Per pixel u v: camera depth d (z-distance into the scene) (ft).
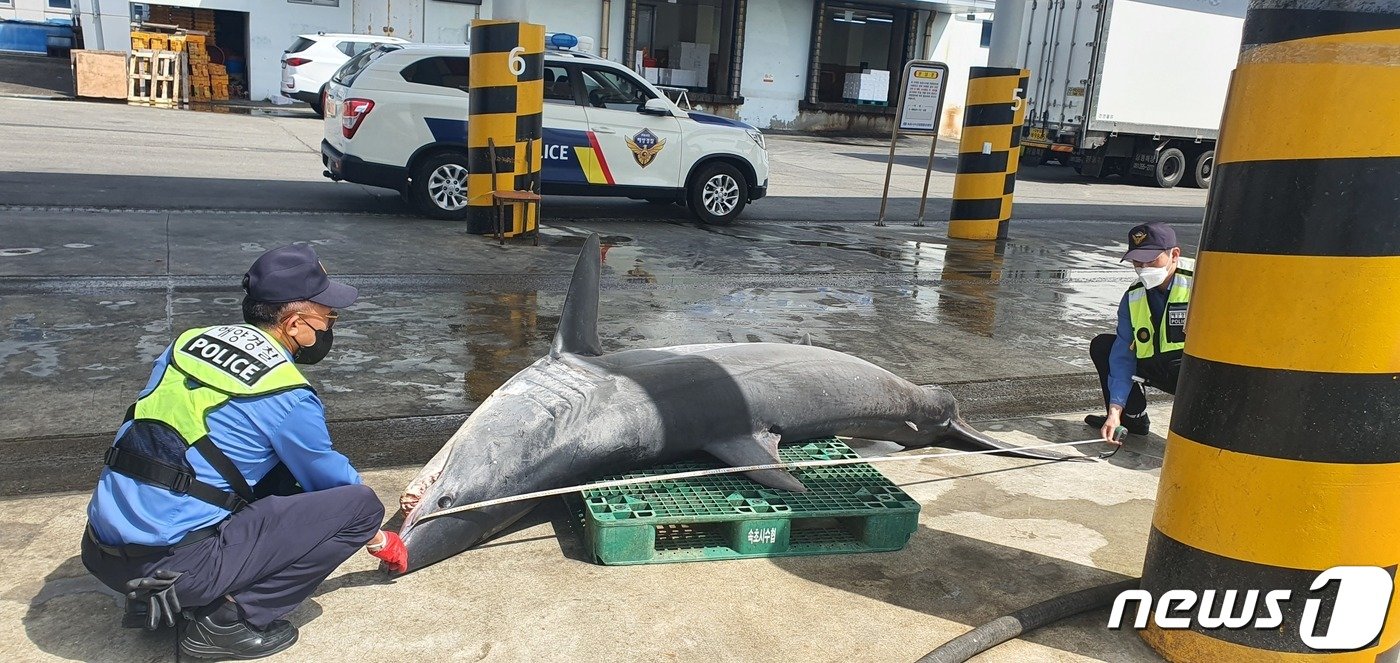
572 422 12.14
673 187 37.42
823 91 101.81
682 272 28.55
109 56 72.49
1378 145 8.47
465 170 34.53
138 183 37.27
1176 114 70.33
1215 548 9.77
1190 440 9.95
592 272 14.58
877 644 10.44
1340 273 8.75
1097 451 16.63
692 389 13.25
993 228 39.40
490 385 17.79
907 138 101.96
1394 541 9.32
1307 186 8.77
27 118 56.44
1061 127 71.05
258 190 38.19
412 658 9.65
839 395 14.62
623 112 36.37
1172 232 15.46
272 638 9.52
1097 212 53.26
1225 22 69.77
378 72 33.42
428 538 11.05
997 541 13.07
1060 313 26.99
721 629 10.51
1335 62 8.52
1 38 99.45
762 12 94.68
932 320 24.98
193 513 8.69
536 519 12.85
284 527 9.09
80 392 15.89
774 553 12.20
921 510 13.87
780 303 25.44
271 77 82.69
